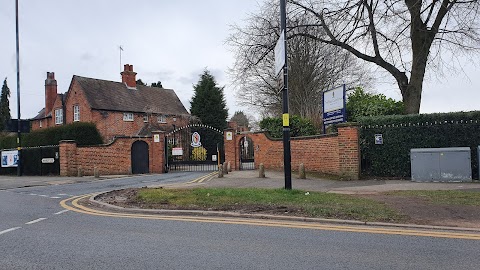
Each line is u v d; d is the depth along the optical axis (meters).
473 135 13.33
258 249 5.81
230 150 22.47
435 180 13.04
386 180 13.82
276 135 21.62
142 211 9.16
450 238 6.27
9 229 7.53
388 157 14.40
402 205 8.62
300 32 21.42
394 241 6.17
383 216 7.69
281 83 11.11
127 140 25.00
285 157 11.14
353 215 7.85
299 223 7.60
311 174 16.73
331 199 9.52
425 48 17.08
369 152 14.66
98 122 39.47
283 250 5.74
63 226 7.74
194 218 8.32
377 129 14.55
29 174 26.11
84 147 24.44
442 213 7.84
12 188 16.41
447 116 13.63
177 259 5.36
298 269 4.86
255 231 7.00
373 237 6.45
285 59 10.94
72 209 9.92
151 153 25.28
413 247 5.80
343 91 16.27
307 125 22.06
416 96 17.45
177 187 13.23
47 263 5.27
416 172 13.30
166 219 8.29
